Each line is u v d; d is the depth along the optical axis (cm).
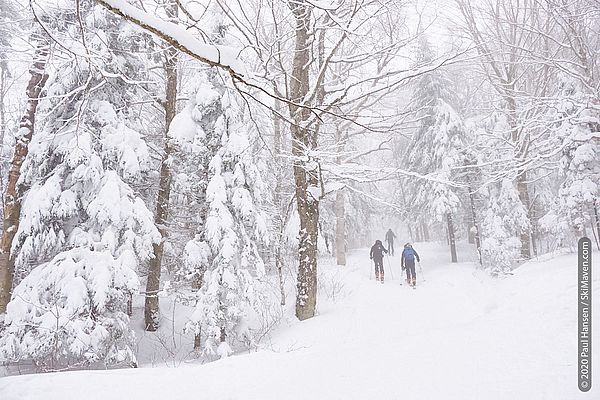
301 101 962
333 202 2156
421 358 493
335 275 1541
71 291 795
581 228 1296
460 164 1930
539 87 1634
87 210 871
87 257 846
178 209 1179
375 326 902
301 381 447
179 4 332
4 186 1347
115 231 890
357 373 459
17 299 825
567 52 1535
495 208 1828
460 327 645
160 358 941
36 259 958
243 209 934
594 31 1316
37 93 1023
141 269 1137
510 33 1616
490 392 375
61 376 483
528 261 1545
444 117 2033
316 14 878
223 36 980
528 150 1546
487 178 1898
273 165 1362
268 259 1530
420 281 1538
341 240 1902
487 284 1307
